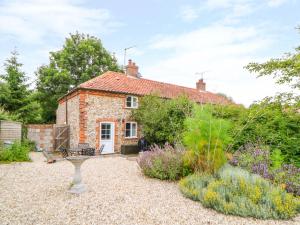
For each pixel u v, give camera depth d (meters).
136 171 8.79
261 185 5.46
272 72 8.06
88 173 8.24
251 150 7.93
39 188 6.12
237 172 6.16
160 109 14.60
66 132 16.53
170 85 22.41
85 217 4.22
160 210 4.69
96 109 14.76
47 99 27.39
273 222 4.32
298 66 7.17
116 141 15.62
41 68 27.61
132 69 19.80
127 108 16.34
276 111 8.57
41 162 10.76
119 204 4.96
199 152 6.89
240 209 4.54
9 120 13.25
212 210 4.78
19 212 4.39
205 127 6.73
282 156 7.52
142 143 15.41
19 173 7.93
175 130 12.94
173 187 6.54
